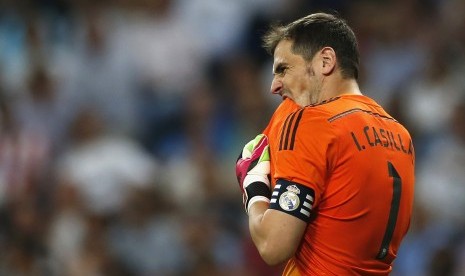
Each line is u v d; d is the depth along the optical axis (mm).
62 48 42531
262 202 14742
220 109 39562
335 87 15055
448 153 36469
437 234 33688
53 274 33000
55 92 40406
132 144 38344
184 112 40125
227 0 43906
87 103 40812
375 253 14812
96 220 33906
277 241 14133
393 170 14773
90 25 42219
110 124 39250
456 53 40656
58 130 39719
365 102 15141
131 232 34406
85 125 37750
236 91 40188
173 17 43562
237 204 35500
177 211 35250
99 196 35781
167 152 38812
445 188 35750
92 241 33500
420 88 39375
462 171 36125
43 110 39812
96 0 43469
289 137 14508
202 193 35750
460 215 35375
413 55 40875
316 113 14539
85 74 41312
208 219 33812
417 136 36750
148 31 42531
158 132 39938
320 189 14375
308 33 15109
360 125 14625
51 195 37062
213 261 32844
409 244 33000
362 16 42625
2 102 38562
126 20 43000
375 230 14656
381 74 40719
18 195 36094
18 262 32625
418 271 32500
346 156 14391
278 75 15398
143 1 43594
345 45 15117
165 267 33625
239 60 42062
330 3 43312
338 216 14508
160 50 42062
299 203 14219
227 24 43531
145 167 37531
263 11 43562
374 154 14570
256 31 43125
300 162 14336
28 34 42156
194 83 41531
